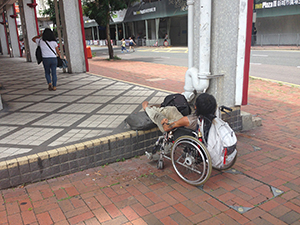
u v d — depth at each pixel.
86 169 3.74
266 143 4.66
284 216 2.76
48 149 3.55
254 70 12.48
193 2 4.75
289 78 10.43
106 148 3.83
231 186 3.33
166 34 36.94
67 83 8.81
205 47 4.50
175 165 3.59
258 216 2.76
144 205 2.96
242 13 4.66
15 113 5.41
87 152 3.69
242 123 5.34
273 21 24.03
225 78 4.94
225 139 3.15
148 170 3.75
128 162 3.99
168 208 2.91
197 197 3.11
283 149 4.40
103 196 3.14
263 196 3.11
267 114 6.36
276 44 23.78
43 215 2.80
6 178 3.21
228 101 5.11
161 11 32.56
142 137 4.13
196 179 3.42
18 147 3.65
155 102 5.95
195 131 3.38
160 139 3.76
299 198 3.06
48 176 3.47
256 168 3.78
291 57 16.23
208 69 4.65
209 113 3.19
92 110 5.46
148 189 3.29
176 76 11.07
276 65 13.62
